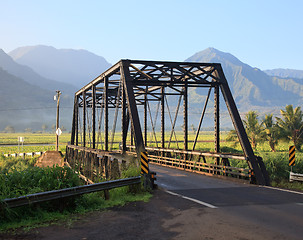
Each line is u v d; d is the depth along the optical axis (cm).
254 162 1347
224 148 3475
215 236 610
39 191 805
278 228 655
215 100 1655
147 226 688
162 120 2369
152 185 1180
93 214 798
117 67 1620
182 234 627
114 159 1473
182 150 1961
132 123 1381
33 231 652
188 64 1630
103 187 923
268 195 1047
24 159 3647
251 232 630
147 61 1573
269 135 3844
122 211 830
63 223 713
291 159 1400
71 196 830
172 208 858
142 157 1145
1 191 758
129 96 1452
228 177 1488
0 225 676
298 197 1009
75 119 3005
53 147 5700
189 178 1552
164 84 1677
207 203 913
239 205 883
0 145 6762
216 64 1670
